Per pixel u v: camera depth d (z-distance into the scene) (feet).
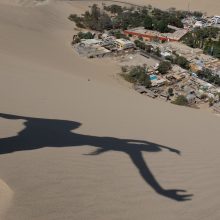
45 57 185.78
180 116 67.56
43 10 334.85
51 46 237.86
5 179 24.23
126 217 23.22
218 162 39.58
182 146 44.06
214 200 28.43
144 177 30.22
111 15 364.17
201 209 26.53
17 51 176.86
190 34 310.04
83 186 25.88
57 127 40.96
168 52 257.34
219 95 193.16
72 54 231.91
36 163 27.84
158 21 322.55
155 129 51.39
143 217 23.71
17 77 72.18
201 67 234.58
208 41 293.84
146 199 26.21
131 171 30.86
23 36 241.35
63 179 26.14
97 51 240.94
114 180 28.09
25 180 24.71
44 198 22.94
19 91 59.47
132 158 34.17
